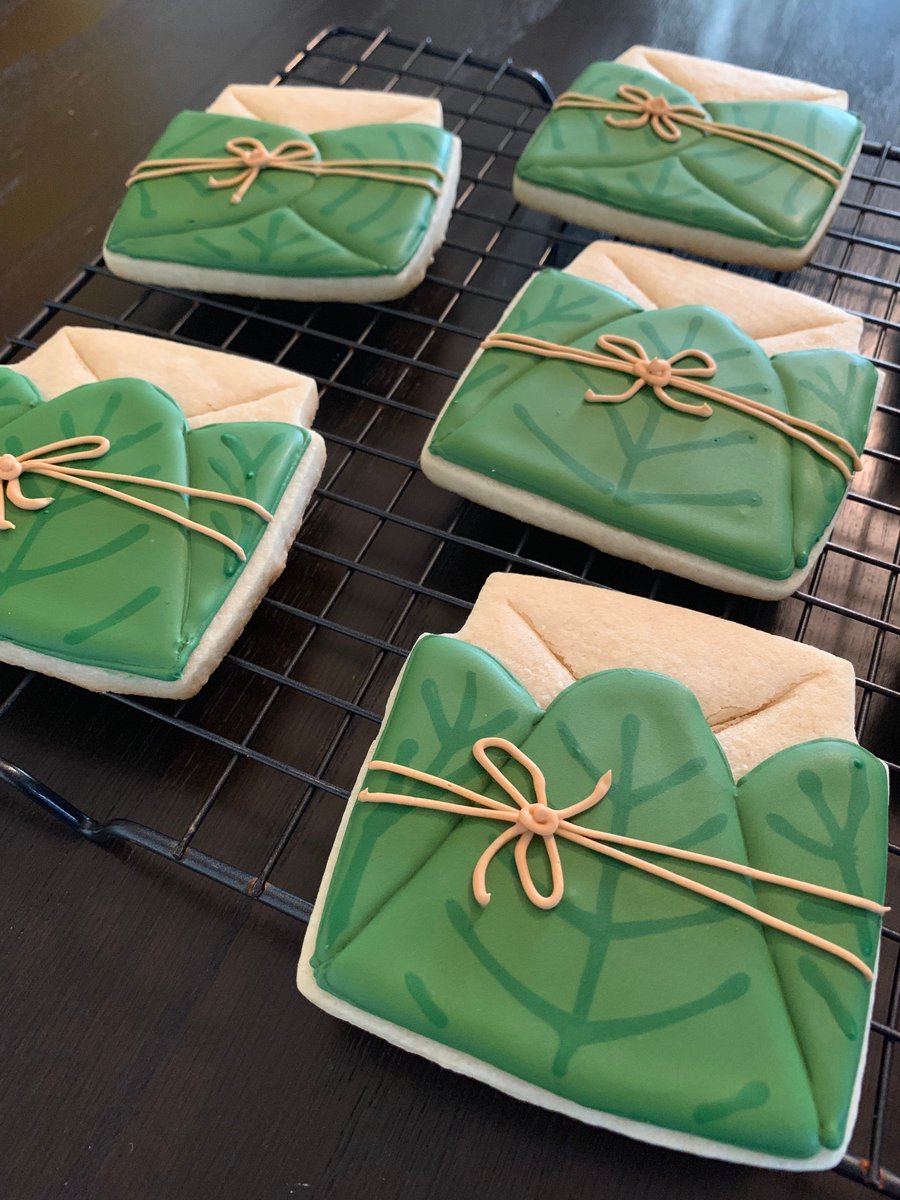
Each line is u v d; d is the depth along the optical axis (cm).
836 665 16
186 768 19
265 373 20
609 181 23
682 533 18
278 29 30
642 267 22
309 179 23
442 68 29
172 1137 16
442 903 14
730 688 16
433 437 19
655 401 19
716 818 14
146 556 17
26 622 17
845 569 20
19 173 27
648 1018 13
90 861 18
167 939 17
